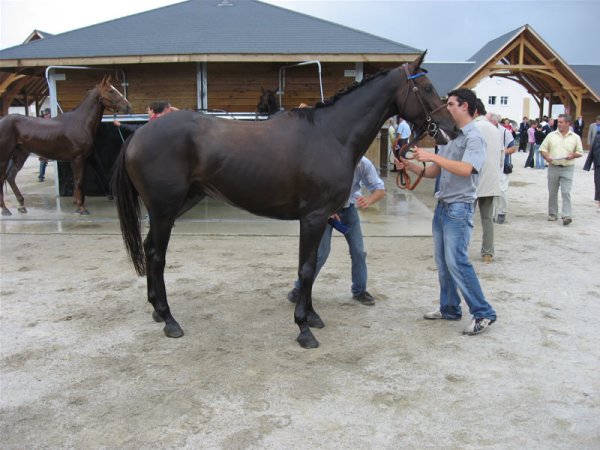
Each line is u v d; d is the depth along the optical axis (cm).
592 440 274
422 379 340
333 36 1054
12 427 285
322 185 377
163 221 386
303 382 335
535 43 2558
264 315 452
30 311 458
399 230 786
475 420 293
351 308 470
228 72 1080
